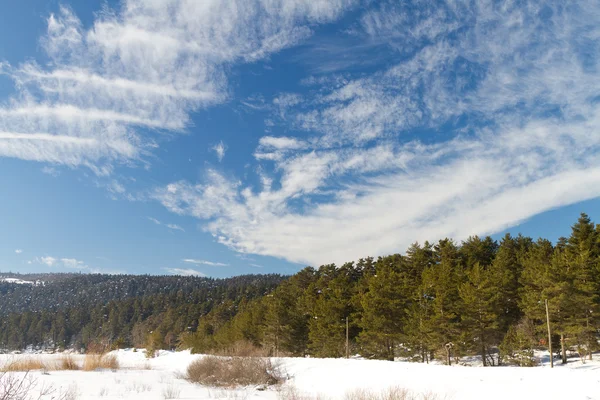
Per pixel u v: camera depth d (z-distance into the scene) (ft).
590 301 109.60
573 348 121.29
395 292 149.18
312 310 183.73
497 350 155.22
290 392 56.44
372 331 142.51
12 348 404.77
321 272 249.14
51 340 439.63
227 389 65.92
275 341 178.60
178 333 360.28
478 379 55.93
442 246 189.37
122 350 209.87
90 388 52.26
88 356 92.79
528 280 134.62
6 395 29.07
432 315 135.23
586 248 131.23
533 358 121.80
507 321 141.08
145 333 378.73
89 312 510.17
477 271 132.46
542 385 49.83
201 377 75.25
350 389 59.93
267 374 76.23
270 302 207.51
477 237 193.47
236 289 495.41
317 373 77.71
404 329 140.77
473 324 126.21
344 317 166.71
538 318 124.57
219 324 307.17
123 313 470.39
